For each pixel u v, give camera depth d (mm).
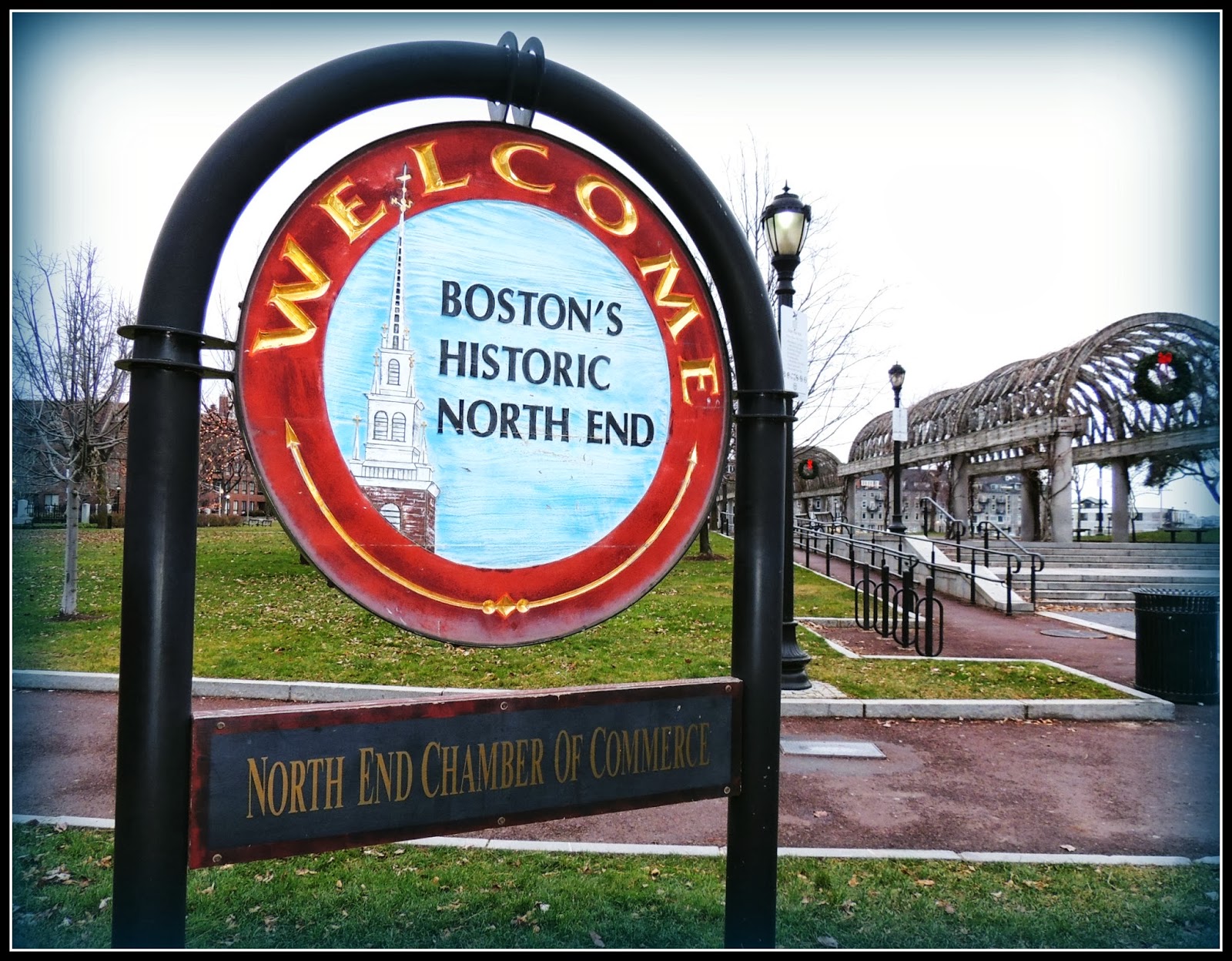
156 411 1821
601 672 8312
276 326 1991
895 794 5387
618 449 2408
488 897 3645
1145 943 3367
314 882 3789
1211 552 19344
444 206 2209
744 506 2555
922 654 9898
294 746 1911
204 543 18953
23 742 5910
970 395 27344
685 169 2432
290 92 1976
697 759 2400
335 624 10164
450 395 2193
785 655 7777
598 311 2400
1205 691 7777
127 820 1767
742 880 2475
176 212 1859
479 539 2211
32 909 3482
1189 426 21375
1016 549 17859
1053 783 5629
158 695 1789
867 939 3402
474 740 2102
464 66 2160
